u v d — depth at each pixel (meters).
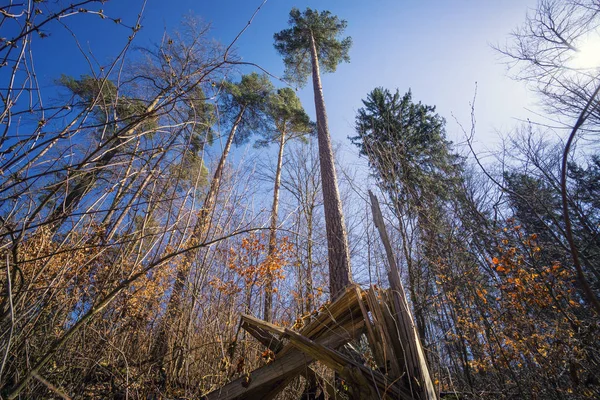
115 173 2.63
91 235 2.96
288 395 4.16
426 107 10.59
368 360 3.50
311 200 9.35
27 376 1.71
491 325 5.21
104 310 3.82
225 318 4.78
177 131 2.62
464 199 6.72
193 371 4.09
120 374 3.59
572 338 4.27
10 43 1.74
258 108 9.59
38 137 1.93
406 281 5.35
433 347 4.47
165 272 4.75
